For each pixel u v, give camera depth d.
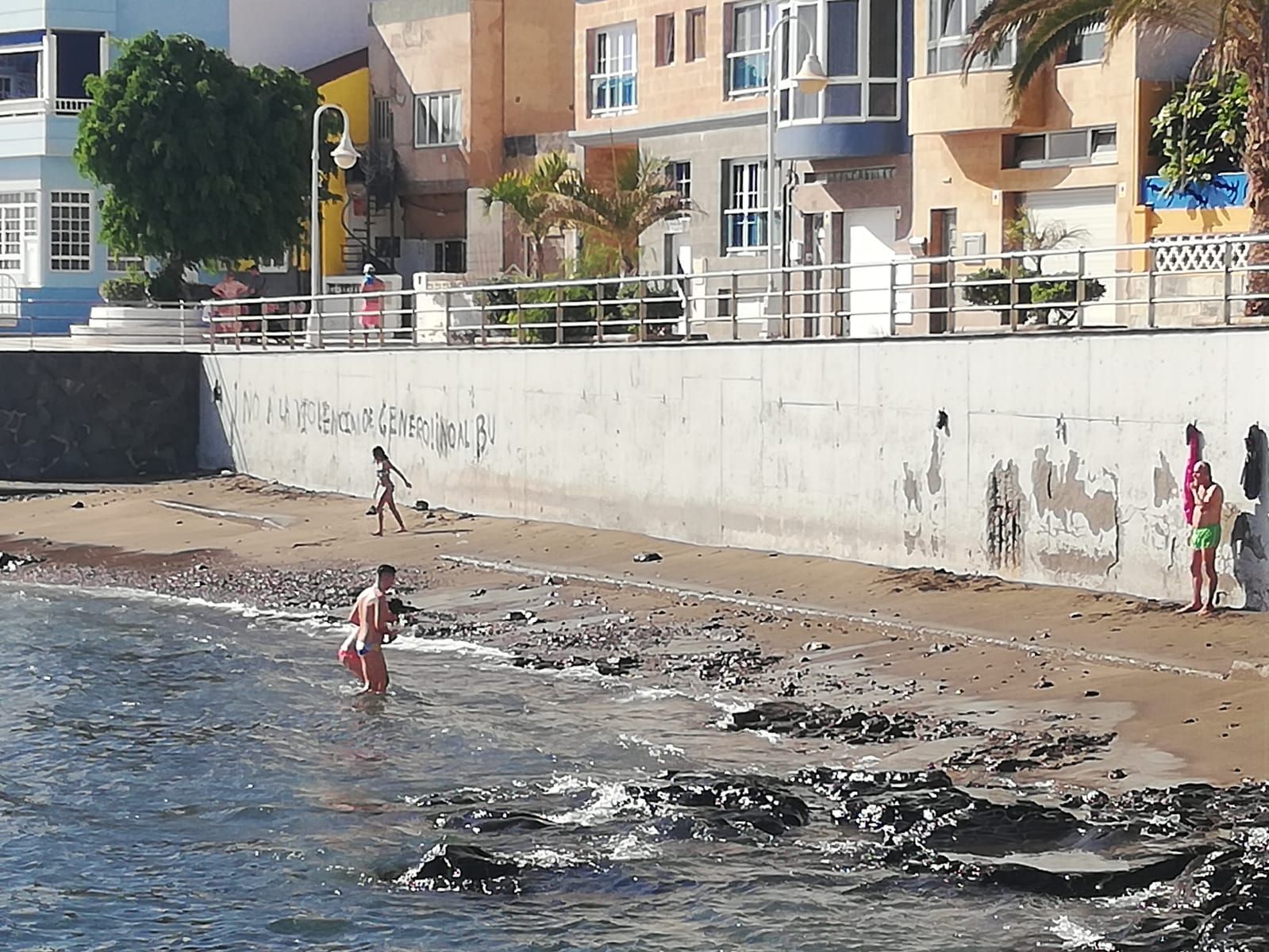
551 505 34.81
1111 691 21.16
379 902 16.66
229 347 45.66
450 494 37.25
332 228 58.47
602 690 23.61
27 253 59.34
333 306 49.81
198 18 60.19
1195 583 23.64
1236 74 31.86
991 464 26.73
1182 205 34.53
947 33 38.12
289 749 21.84
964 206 38.38
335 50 62.22
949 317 32.91
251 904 16.77
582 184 44.91
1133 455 24.84
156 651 27.58
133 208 52.38
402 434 38.53
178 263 53.44
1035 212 37.47
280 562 34.12
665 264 47.59
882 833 17.25
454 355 36.97
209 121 52.56
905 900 15.78
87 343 48.88
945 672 22.77
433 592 30.64
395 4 58.16
